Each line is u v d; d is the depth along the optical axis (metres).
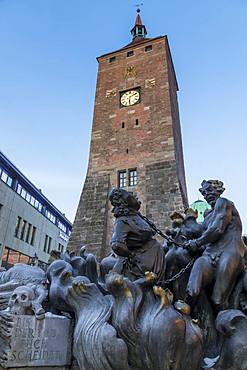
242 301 4.90
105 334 3.69
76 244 23.50
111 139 28.17
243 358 3.89
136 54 32.25
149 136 26.75
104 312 4.02
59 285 4.89
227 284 4.78
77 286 4.38
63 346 4.18
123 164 26.44
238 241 5.14
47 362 3.99
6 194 33.75
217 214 5.28
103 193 25.42
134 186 24.97
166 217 22.22
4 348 3.80
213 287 4.86
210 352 4.58
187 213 6.43
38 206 42.06
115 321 3.82
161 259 5.26
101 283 5.97
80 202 25.62
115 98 30.48
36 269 6.53
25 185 37.91
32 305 4.25
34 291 4.89
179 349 3.59
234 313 4.16
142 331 3.70
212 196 5.84
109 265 6.55
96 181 26.41
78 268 6.58
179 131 31.52
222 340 4.27
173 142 25.58
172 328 3.59
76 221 24.62
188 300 4.66
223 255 4.95
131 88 30.16
